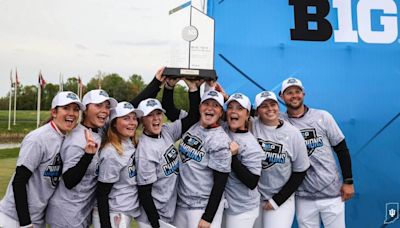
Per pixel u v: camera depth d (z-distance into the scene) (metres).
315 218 3.02
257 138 2.81
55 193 2.47
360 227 3.72
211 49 2.93
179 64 2.91
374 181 3.74
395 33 3.83
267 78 3.70
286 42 3.74
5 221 2.41
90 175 2.47
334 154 3.55
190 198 2.62
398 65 3.81
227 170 2.53
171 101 3.05
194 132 2.72
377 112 3.77
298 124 2.98
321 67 3.75
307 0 3.79
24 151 2.34
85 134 2.43
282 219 2.80
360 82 3.77
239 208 2.70
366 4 3.83
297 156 2.76
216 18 3.69
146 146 2.58
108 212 2.44
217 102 2.64
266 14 3.74
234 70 3.68
